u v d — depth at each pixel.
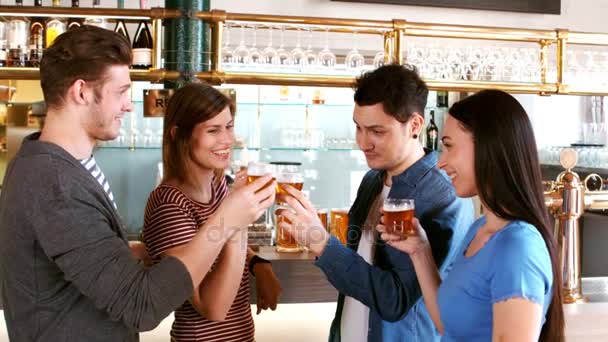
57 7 2.78
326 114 5.21
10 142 4.64
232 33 4.68
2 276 1.43
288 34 4.80
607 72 3.58
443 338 1.48
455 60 3.47
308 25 3.07
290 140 5.08
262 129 5.14
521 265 1.26
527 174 1.35
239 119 5.08
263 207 1.49
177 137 1.83
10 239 1.37
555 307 1.35
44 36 3.06
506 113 1.36
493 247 1.33
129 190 4.96
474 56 3.51
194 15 2.86
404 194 1.80
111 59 1.42
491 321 1.34
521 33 3.31
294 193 1.71
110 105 1.43
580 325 2.38
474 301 1.36
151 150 4.96
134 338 1.52
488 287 1.33
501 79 3.46
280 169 1.71
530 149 1.37
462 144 1.41
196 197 1.86
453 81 3.34
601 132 5.49
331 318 2.81
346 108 5.22
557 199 2.52
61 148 1.39
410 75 1.77
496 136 1.35
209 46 2.94
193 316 1.85
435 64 3.47
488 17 5.30
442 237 1.74
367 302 1.72
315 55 3.28
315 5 4.99
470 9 5.26
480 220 1.54
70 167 1.36
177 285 1.37
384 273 1.71
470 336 1.38
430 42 5.06
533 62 3.56
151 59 2.94
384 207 1.62
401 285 1.70
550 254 1.33
